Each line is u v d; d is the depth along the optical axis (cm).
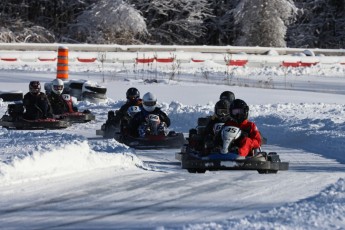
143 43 13900
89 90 6650
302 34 15200
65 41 13525
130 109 4447
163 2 14025
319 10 15462
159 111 4262
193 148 3331
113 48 10881
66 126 5069
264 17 13700
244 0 13700
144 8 14188
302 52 12281
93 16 13150
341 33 15488
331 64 11619
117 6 13012
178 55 10612
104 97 6688
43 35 13538
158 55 10525
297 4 15138
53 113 5391
